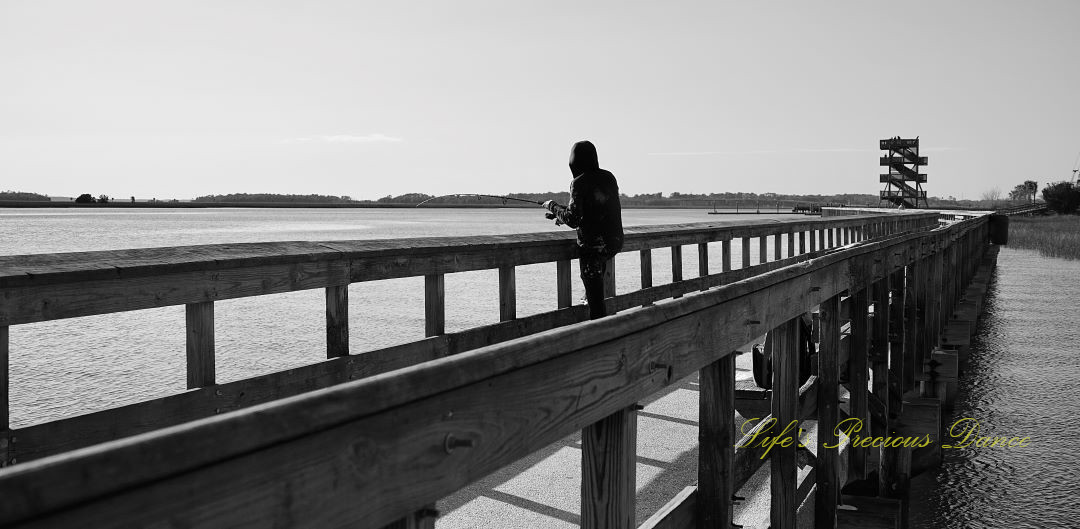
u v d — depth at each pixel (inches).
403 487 56.4
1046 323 689.0
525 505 155.4
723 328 115.5
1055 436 372.2
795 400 151.0
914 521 287.3
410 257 180.4
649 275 279.9
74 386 334.6
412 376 56.4
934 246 422.6
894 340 336.8
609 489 89.0
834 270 176.9
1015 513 289.7
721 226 342.0
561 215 235.0
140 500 39.5
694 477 177.0
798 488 171.2
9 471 34.4
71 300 120.6
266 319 567.2
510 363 67.1
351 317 580.4
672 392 261.1
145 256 132.3
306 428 47.8
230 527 44.0
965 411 417.1
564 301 240.7
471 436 63.4
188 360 138.1
